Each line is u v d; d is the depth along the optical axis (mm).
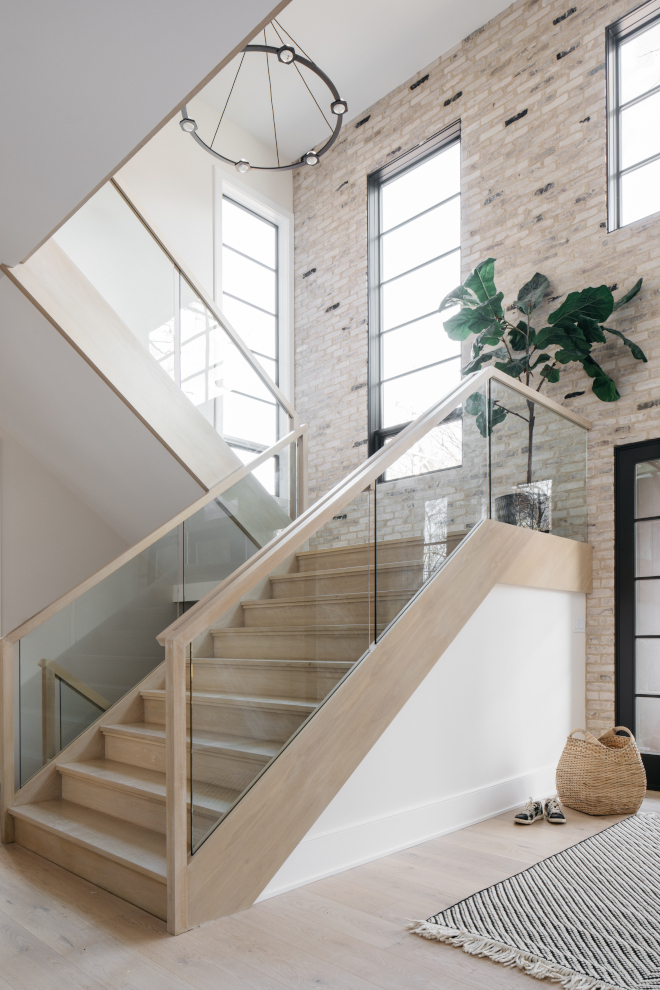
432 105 6562
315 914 2434
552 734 4285
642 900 2520
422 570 3439
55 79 2486
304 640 2816
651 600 4605
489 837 3311
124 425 4344
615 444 4848
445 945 2215
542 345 4871
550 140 5594
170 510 5023
